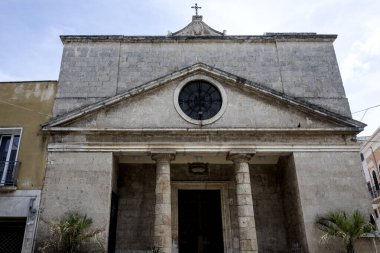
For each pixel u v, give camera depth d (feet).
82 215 44.70
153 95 52.06
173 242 51.93
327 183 47.91
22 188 47.06
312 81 57.00
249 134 49.70
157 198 45.91
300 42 60.23
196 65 53.06
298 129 49.65
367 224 42.63
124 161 55.01
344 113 54.70
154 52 58.54
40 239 43.34
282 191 55.36
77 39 58.70
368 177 108.27
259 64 58.18
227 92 52.70
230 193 55.52
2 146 51.06
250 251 43.29
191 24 62.90
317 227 45.37
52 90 54.39
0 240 45.91
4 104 52.70
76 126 49.42
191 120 50.49
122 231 51.80
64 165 47.47
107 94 54.85
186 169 56.75
